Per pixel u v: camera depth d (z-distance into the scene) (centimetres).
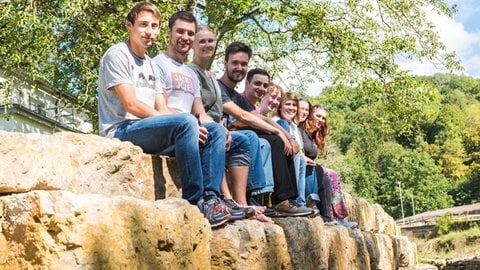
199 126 438
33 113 1870
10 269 279
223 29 1673
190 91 509
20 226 279
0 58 1408
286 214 591
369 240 888
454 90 12419
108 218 297
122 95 426
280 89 675
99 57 1395
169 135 422
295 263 541
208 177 444
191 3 1512
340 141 8925
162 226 336
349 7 1697
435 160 9206
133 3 1366
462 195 8469
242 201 506
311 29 1664
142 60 454
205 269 383
